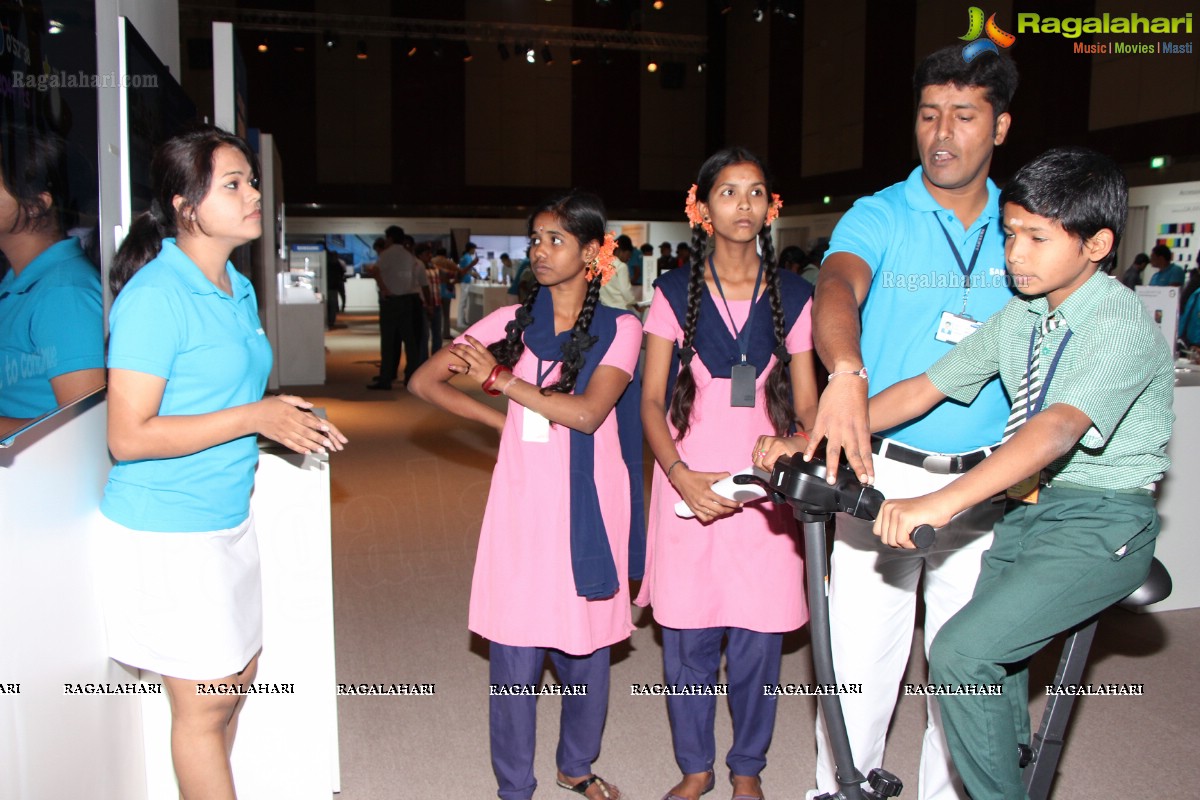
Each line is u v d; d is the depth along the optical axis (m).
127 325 1.62
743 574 2.26
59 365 1.53
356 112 21.16
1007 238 1.63
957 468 2.07
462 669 3.22
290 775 2.23
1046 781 1.84
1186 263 11.43
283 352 10.16
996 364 1.84
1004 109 1.94
